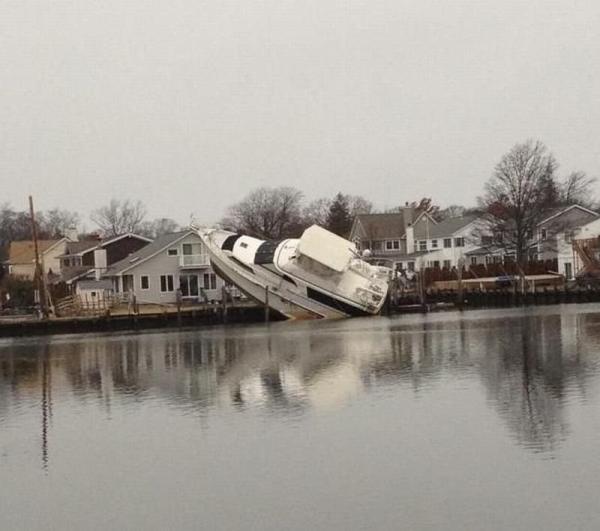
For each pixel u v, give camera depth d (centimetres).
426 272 10294
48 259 12744
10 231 19875
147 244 11194
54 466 2544
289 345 5441
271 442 2653
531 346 4750
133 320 7694
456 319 7031
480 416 2845
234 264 7631
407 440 2577
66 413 3366
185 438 2786
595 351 4403
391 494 2092
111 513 2100
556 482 2108
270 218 15900
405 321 7019
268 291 7550
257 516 2008
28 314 8550
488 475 2188
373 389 3503
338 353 4850
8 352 5991
